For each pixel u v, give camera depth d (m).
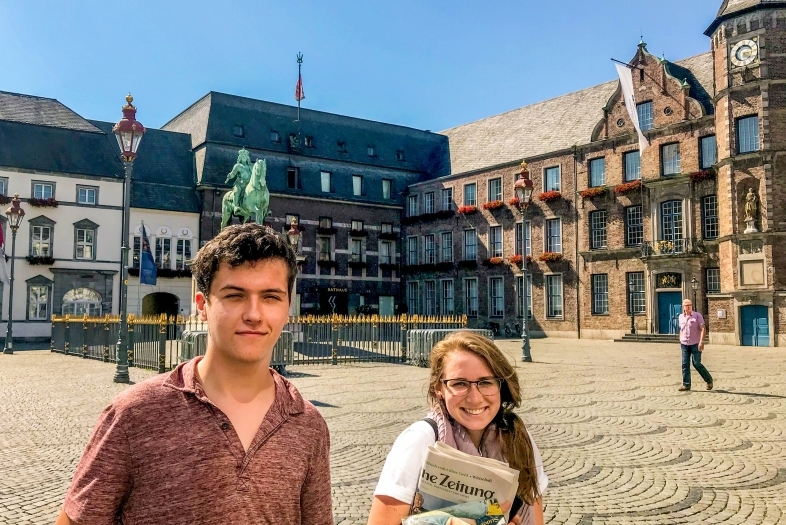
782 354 27.94
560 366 21.97
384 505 2.75
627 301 41.00
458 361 2.96
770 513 6.29
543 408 12.65
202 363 2.28
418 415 11.82
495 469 2.62
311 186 52.50
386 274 55.66
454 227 52.59
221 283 2.20
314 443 2.30
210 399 2.18
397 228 56.62
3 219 42.66
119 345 17.48
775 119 33.94
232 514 2.02
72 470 7.96
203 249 2.30
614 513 6.34
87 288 44.88
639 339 38.91
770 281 33.50
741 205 34.84
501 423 3.07
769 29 34.38
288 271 2.32
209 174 48.12
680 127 38.97
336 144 54.78
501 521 2.54
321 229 52.44
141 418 2.05
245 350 2.15
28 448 9.20
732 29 35.44
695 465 8.17
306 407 2.36
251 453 2.11
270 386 2.31
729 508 6.46
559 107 49.28
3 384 16.86
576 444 9.39
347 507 6.51
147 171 48.00
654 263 39.38
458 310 51.59
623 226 41.56
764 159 33.94
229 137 49.81
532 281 46.56
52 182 44.34
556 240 45.59
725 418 11.45
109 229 45.75
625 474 7.76
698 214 37.97
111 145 47.69
